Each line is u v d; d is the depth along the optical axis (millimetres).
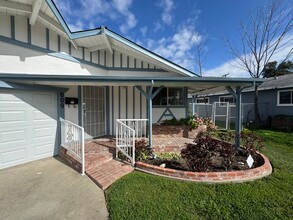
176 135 7469
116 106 7547
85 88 6555
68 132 5062
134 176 3816
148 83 5184
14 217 2572
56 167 4516
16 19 4781
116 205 2783
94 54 7059
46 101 5297
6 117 4434
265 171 3857
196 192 3162
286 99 11555
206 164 3752
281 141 7375
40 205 2861
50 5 4355
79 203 2924
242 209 2674
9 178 3855
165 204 2812
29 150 4887
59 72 5809
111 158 4930
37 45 5230
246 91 14414
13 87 4434
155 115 8156
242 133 5324
